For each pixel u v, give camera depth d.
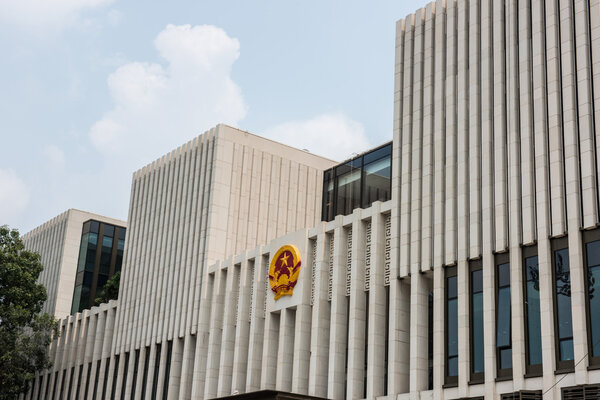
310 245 47.75
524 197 35.47
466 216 38.03
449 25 42.06
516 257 34.97
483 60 39.31
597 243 32.47
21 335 65.06
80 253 80.75
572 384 31.48
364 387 41.31
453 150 39.72
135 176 69.88
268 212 59.72
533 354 33.47
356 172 55.34
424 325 38.91
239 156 59.62
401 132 43.62
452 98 40.66
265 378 47.56
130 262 66.06
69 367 69.69
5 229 66.56
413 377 37.88
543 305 33.28
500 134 37.38
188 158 62.75
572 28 35.88
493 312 35.28
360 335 42.28
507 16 38.69
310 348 45.84
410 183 41.97
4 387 63.31
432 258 39.22
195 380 52.97
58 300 77.69
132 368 60.56
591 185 33.06
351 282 43.62
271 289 49.28
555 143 34.84
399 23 45.84
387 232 43.09
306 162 63.06
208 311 54.66
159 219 64.00
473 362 35.78
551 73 35.94
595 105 33.91
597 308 31.69
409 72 44.00
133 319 62.78
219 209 57.34
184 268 58.47
